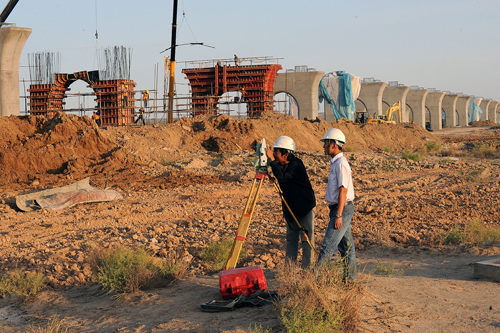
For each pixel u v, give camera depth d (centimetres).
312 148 3169
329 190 479
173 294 535
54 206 1210
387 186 1603
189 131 2727
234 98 4869
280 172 495
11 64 3491
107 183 1655
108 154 2022
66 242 852
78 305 529
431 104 9556
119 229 963
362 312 413
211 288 548
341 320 373
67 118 2088
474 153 3222
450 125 10612
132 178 1764
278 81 5491
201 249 791
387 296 469
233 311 443
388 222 1010
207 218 1087
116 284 559
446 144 4212
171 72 3947
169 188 1599
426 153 3225
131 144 2203
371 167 2156
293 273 462
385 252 763
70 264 703
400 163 2358
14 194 1426
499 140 4872
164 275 601
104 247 783
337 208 461
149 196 1428
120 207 1217
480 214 1088
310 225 505
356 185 1639
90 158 1959
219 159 2250
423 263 673
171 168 1997
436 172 1997
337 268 473
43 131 2095
